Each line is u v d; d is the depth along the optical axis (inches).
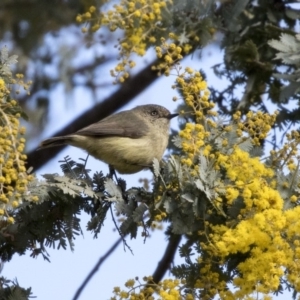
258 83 510.0
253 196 355.6
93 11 483.8
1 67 411.5
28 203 381.1
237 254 371.2
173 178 362.9
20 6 632.4
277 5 516.4
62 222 396.5
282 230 342.0
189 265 379.9
